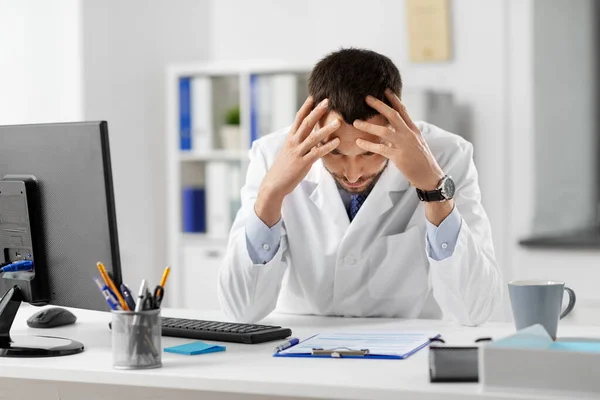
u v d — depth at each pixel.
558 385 1.12
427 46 3.77
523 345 1.16
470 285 1.75
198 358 1.43
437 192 1.68
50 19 3.59
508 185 3.70
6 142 1.60
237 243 1.83
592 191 4.16
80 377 1.36
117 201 3.87
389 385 1.21
